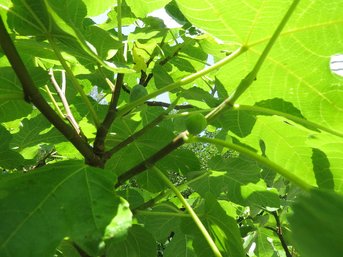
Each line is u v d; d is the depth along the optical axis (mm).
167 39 753
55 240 270
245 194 657
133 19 617
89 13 553
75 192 301
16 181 303
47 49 469
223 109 375
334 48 401
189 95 509
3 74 406
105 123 399
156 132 527
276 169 318
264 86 451
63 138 637
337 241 154
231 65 448
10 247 260
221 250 498
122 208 290
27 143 641
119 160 543
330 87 424
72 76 397
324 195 186
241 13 390
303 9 381
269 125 507
